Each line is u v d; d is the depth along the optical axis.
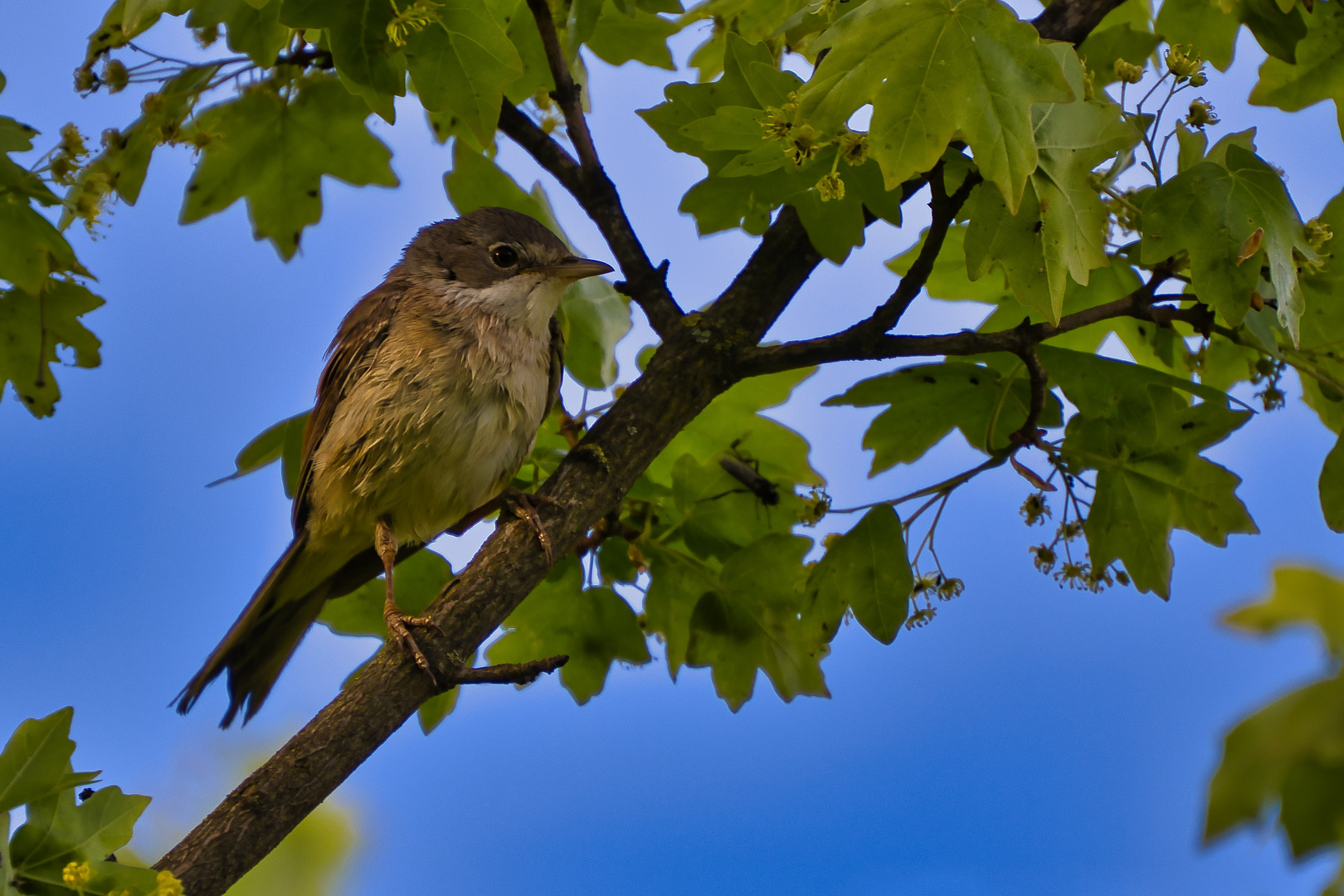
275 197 9.35
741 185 7.96
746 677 8.09
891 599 7.21
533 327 8.95
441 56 6.40
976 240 5.93
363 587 9.04
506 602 6.58
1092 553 7.41
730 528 8.52
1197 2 8.22
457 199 9.59
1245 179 6.35
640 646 8.58
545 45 7.66
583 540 8.46
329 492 8.68
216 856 5.65
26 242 7.18
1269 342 6.67
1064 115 5.94
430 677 6.27
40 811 5.23
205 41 7.77
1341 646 2.36
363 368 8.84
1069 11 7.60
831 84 5.62
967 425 8.08
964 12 5.63
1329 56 7.80
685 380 7.10
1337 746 2.32
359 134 9.20
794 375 9.16
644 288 7.47
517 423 8.79
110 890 5.14
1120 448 7.30
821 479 9.01
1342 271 7.15
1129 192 7.09
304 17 6.31
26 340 7.73
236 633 8.67
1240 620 2.41
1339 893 2.42
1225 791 2.49
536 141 7.86
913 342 6.71
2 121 7.14
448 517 8.84
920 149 5.54
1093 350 8.77
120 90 7.54
